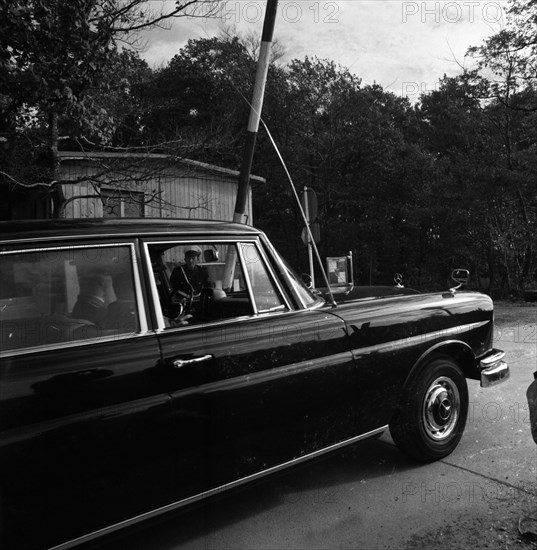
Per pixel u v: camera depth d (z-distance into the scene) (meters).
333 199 27.62
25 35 5.54
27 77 5.67
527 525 2.86
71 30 5.85
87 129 7.22
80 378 2.16
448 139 24.20
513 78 19.69
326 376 3.00
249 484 2.71
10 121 6.61
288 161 26.69
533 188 18.92
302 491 3.40
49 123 7.77
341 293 3.98
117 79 7.82
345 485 3.47
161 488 2.36
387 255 28.19
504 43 19.28
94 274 2.41
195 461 2.47
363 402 3.21
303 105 27.55
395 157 26.12
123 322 2.43
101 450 2.17
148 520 2.35
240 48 20.58
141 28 7.04
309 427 2.94
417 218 23.27
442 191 21.45
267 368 2.76
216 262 2.92
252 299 2.91
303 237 9.25
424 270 26.55
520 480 3.44
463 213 20.33
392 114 30.75
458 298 4.08
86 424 2.14
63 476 2.08
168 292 2.83
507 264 19.52
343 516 3.07
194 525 3.02
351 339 3.18
